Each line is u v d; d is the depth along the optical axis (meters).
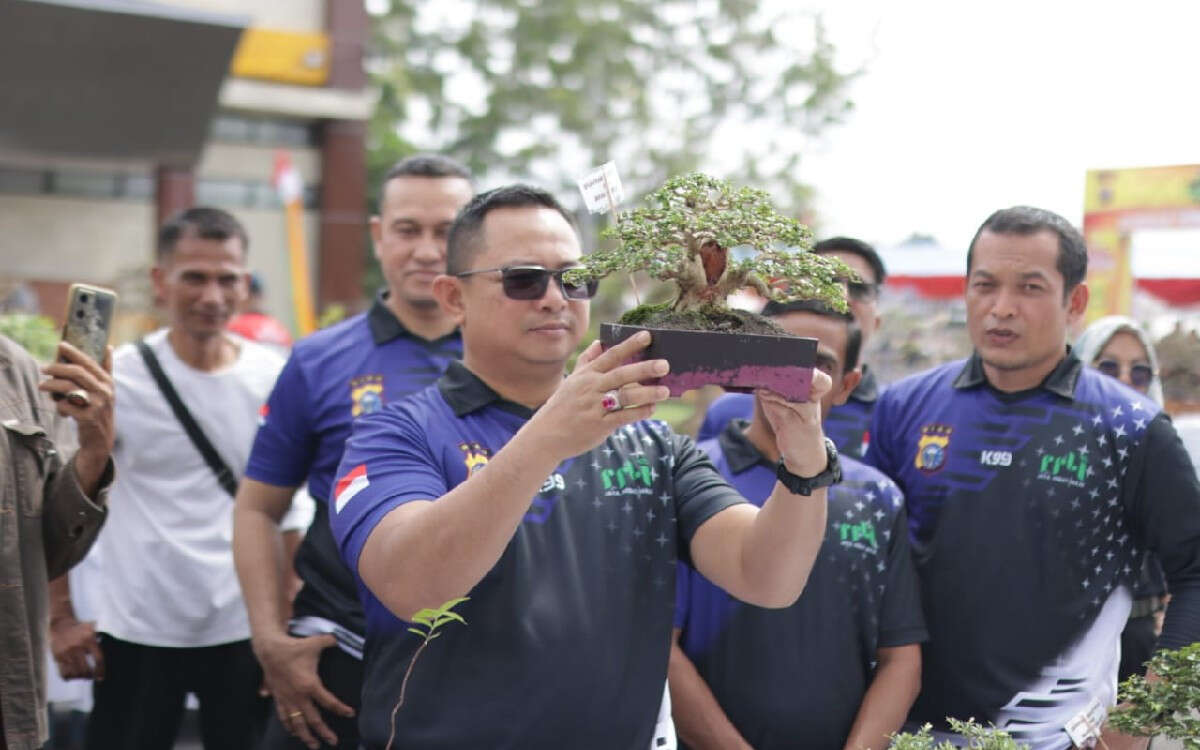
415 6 27.89
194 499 4.52
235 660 4.58
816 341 2.21
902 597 3.31
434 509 2.36
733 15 23.02
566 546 2.67
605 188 2.72
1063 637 3.28
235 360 4.71
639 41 24.23
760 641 3.19
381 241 4.09
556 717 2.57
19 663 2.91
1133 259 5.32
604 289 14.48
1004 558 3.32
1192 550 3.24
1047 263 3.33
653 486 2.82
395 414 2.82
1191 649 2.43
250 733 4.61
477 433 2.80
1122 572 3.36
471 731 2.56
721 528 2.72
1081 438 3.34
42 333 6.18
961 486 3.43
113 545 4.48
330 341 4.01
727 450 3.43
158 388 4.49
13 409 3.03
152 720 4.48
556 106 24.86
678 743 3.23
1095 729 3.28
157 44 11.06
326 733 3.70
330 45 18.69
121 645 4.45
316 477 3.94
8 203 17.78
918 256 6.97
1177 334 5.34
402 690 2.45
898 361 6.93
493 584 2.61
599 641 2.62
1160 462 3.29
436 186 3.97
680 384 2.20
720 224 2.32
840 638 3.23
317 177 19.50
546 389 2.88
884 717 3.19
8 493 2.94
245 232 4.69
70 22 10.50
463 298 2.87
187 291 4.49
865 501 3.35
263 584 3.86
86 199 18.19
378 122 26.39
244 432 4.59
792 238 2.37
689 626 3.27
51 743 5.64
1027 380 3.45
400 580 2.40
